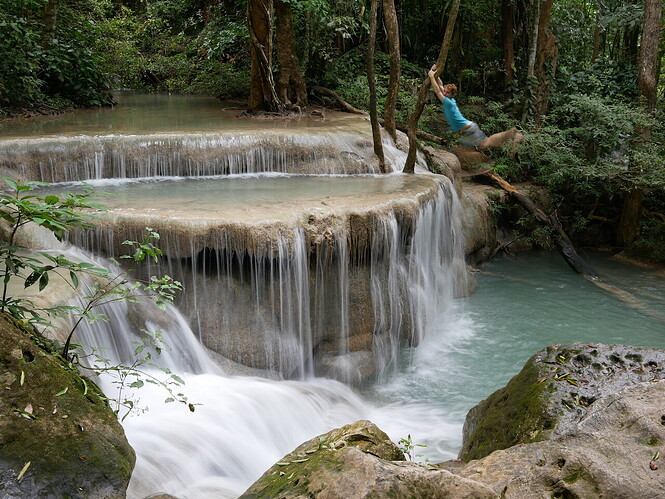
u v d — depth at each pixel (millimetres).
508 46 16500
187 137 9555
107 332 6059
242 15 17016
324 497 3064
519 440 4582
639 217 13320
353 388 7410
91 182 8938
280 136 10047
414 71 16422
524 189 13656
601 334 9297
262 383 6656
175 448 5184
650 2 12992
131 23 21719
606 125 13555
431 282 9188
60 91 13688
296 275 7008
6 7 12398
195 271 6754
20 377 3779
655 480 3156
